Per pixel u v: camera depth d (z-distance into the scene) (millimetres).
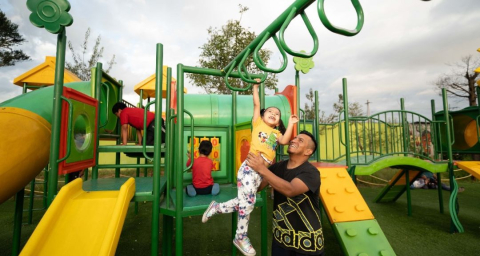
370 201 6879
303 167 2018
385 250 2801
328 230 4648
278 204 2072
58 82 2357
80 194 2270
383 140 9539
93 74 3916
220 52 11547
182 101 2492
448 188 8047
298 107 4438
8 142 2908
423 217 5344
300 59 4508
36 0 2260
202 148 3271
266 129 2381
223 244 3830
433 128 5293
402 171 6062
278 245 1998
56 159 2322
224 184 3803
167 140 3354
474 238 4137
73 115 2648
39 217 5191
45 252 1735
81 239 1843
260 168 1839
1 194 2809
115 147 3410
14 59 16344
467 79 22469
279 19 1703
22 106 3539
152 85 6867
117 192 2344
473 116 5789
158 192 2629
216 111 4367
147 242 3885
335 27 1326
